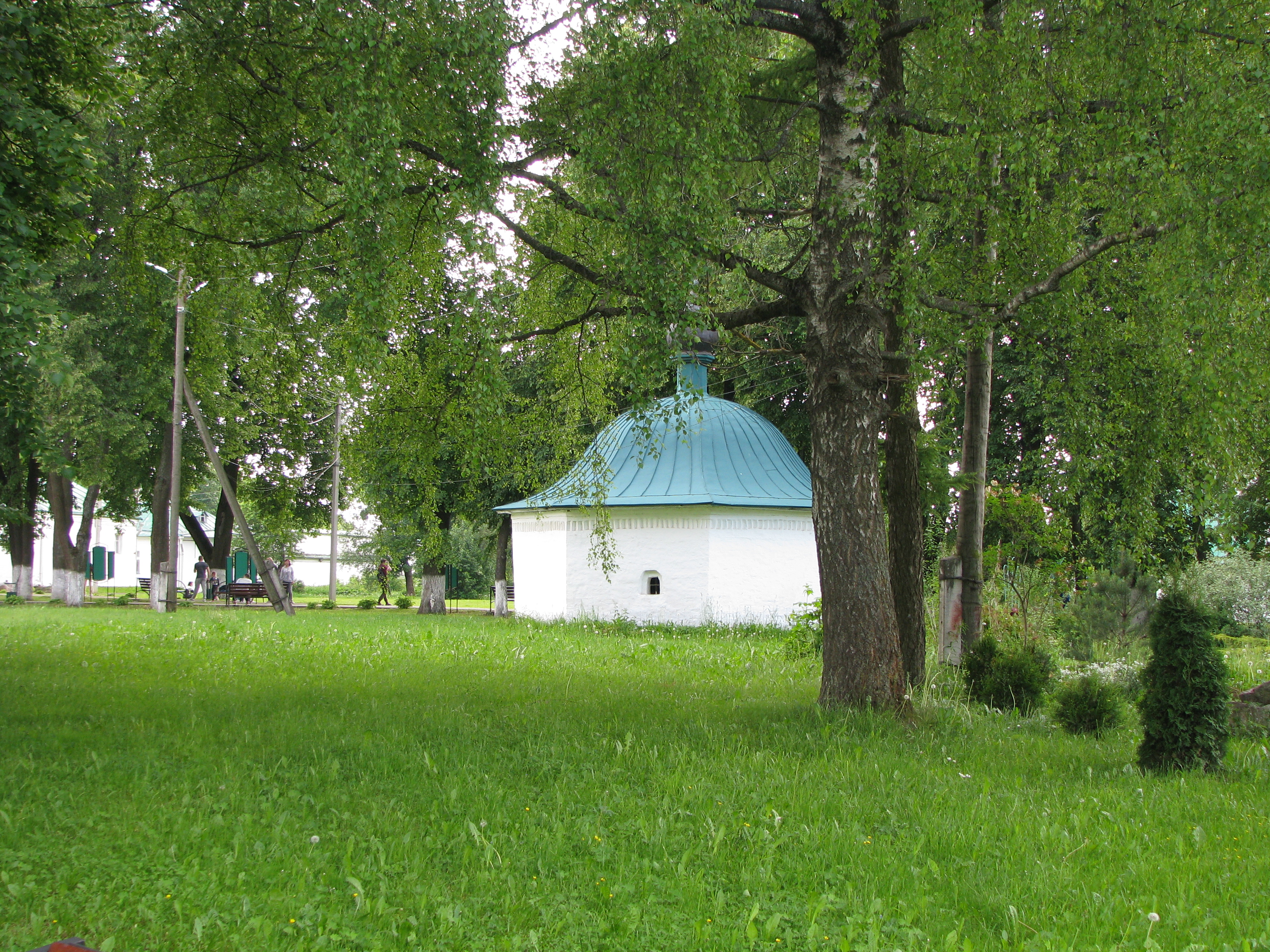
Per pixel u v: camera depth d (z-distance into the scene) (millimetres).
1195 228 7637
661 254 8500
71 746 7719
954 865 5250
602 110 8656
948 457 13594
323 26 8281
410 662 14719
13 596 32500
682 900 4633
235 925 4211
